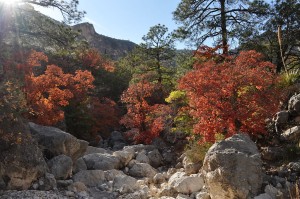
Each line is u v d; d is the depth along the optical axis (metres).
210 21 20.03
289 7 18.66
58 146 11.75
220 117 10.09
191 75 10.65
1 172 9.25
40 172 10.03
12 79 10.87
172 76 27.95
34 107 14.01
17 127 9.90
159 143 17.98
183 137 17.16
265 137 11.45
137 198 9.43
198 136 12.93
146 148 16.84
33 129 12.12
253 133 10.36
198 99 10.36
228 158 8.00
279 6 18.80
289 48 19.77
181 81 10.70
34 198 8.67
